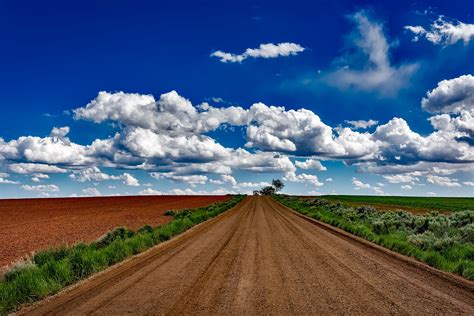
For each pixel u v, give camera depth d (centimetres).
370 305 822
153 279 1087
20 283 952
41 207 6544
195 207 6738
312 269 1220
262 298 881
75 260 1249
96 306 827
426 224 2162
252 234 2312
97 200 9425
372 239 1994
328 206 5275
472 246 1480
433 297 884
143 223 3472
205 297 890
